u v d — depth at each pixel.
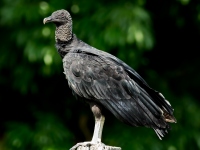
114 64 9.50
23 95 14.48
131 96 9.29
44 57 12.83
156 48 14.51
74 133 14.61
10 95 14.55
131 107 9.24
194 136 13.81
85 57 9.55
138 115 9.20
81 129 14.60
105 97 9.34
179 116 13.98
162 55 14.58
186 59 14.60
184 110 14.05
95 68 9.45
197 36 14.53
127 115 9.25
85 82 9.44
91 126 14.68
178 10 13.98
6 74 14.20
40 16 13.14
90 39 12.98
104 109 9.52
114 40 12.69
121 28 12.76
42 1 13.35
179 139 13.76
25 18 13.20
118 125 13.85
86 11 13.30
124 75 9.40
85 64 9.48
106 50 12.88
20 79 13.64
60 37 9.84
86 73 9.45
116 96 9.33
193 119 13.96
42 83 14.15
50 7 13.20
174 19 14.22
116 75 9.39
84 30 13.06
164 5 14.02
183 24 14.03
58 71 13.38
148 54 14.41
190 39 14.58
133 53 12.96
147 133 13.60
